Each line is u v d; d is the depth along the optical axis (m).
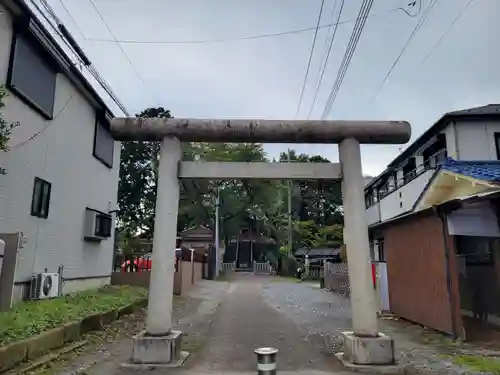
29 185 10.18
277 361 6.87
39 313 7.86
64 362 6.36
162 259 6.69
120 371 6.02
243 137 7.12
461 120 15.77
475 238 9.77
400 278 11.40
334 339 8.81
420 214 9.48
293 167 7.08
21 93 9.69
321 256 37.41
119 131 7.02
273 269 42.72
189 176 7.01
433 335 8.73
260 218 42.31
